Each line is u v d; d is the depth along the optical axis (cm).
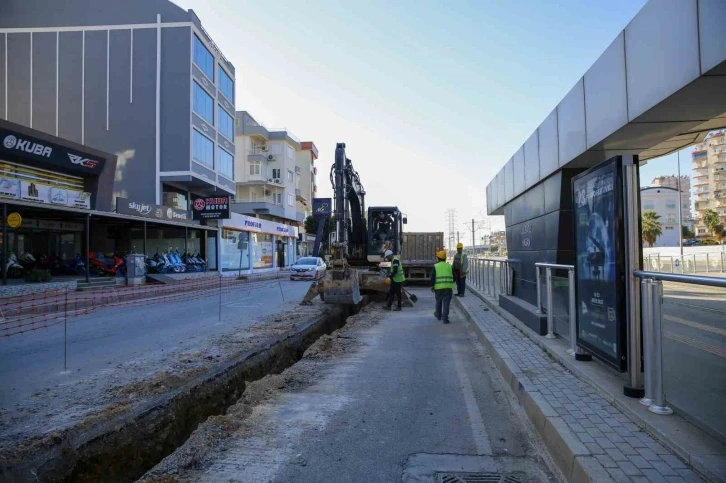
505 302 1232
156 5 3612
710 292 356
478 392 638
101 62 3619
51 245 2741
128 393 598
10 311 1523
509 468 418
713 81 481
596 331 561
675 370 422
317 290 1429
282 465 427
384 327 1193
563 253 923
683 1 496
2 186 1898
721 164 10256
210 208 3641
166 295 2098
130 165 3562
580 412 475
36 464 409
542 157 1006
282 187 6575
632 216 493
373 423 528
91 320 1316
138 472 487
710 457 353
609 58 683
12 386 646
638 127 650
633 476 343
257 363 809
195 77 3669
